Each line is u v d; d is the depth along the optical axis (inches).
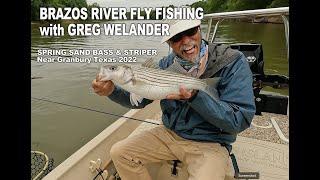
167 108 83.7
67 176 81.3
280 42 329.7
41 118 185.0
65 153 145.8
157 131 85.6
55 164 132.3
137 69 70.6
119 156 81.8
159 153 83.7
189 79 69.8
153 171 91.7
